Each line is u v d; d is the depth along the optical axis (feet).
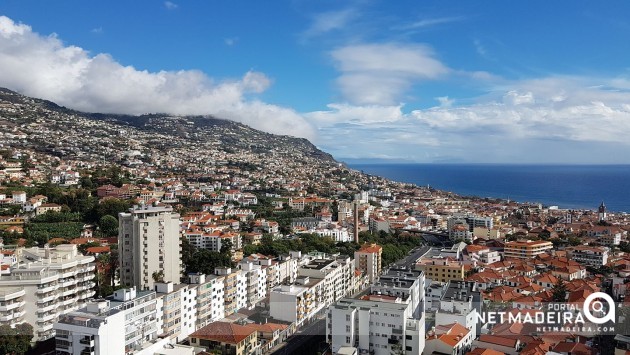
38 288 644.69
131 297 608.19
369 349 622.54
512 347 631.56
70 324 536.01
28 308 642.63
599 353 638.53
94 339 527.81
